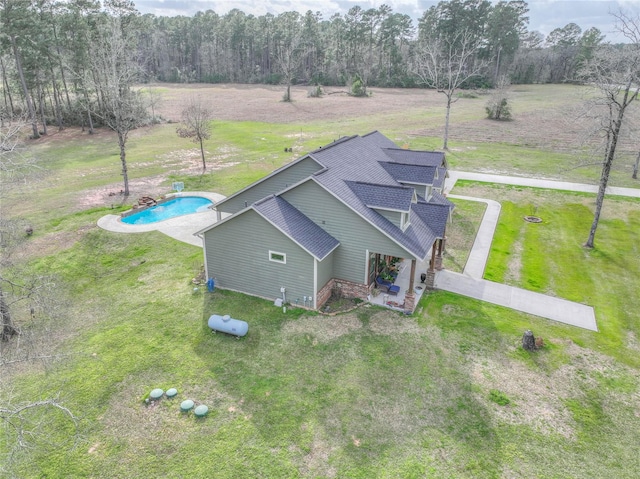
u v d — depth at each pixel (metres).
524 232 25.64
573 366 14.26
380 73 104.25
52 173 36.91
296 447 11.12
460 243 24.00
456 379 13.53
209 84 113.69
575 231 25.75
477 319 16.78
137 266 21.23
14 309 16.80
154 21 128.88
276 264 17.36
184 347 15.06
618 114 21.28
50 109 58.69
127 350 14.90
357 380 13.46
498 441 11.32
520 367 14.15
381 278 19.09
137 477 10.34
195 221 26.61
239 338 15.48
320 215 17.88
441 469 10.51
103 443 11.28
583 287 19.53
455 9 94.44
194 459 10.79
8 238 14.55
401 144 47.47
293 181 20.86
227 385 13.26
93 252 22.69
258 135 52.62
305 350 14.86
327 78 107.38
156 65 121.00
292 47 93.56
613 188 33.22
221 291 18.78
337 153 21.11
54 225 25.69
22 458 10.83
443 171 24.75
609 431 11.71
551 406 12.54
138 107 41.44
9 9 43.12
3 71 49.06
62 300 17.23
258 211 16.55
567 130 54.28
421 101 79.88
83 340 15.48
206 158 42.28
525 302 18.20
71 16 48.44
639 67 19.92
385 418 12.03
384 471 10.45
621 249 23.30
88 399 12.73
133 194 31.70
